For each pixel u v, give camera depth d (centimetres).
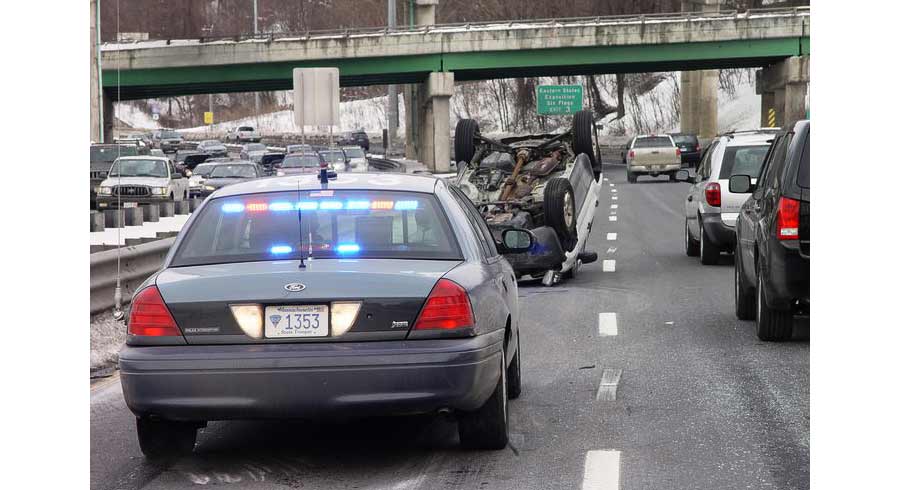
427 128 9625
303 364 700
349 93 17812
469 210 897
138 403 714
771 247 1192
